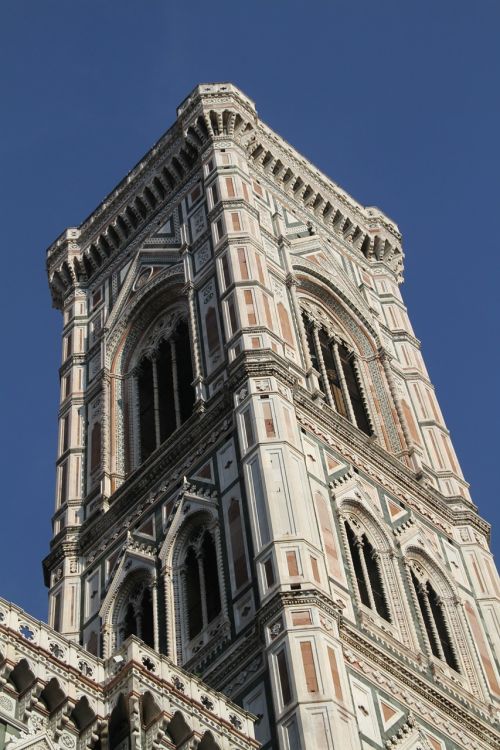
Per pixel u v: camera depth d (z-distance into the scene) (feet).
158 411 246.88
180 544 211.20
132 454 244.42
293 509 196.95
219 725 143.64
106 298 280.92
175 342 254.27
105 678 140.97
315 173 296.10
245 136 283.59
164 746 137.69
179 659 193.88
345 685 176.45
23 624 138.31
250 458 207.10
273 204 277.23
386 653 190.80
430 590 218.18
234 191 266.36
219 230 258.37
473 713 197.36
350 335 268.21
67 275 294.87
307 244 275.18
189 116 285.64
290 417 215.72
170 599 204.13
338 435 226.58
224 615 191.01
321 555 194.59
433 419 259.80
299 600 182.80
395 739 179.32
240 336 228.84
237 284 240.94
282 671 174.91
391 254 302.25
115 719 137.59
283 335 236.63
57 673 136.77
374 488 225.15
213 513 206.80
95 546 229.45
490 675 208.85
